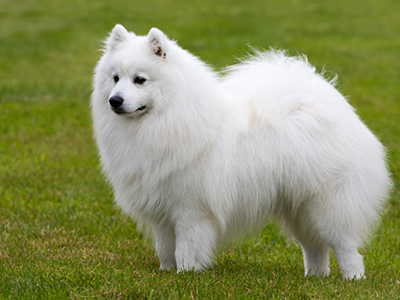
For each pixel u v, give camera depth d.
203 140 4.93
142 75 4.84
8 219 7.10
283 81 5.32
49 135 11.53
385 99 14.28
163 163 4.91
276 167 5.09
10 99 14.42
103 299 4.48
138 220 5.53
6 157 9.95
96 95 5.19
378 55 20.03
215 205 5.05
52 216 7.26
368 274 5.43
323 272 5.67
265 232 7.11
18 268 5.21
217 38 22.34
